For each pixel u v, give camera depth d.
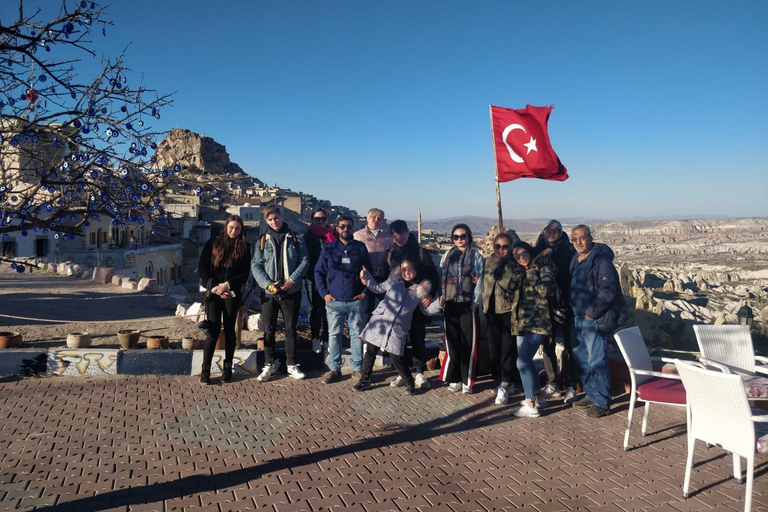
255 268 7.31
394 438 5.45
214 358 7.59
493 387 7.44
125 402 6.27
